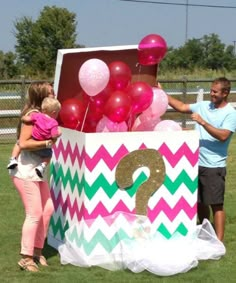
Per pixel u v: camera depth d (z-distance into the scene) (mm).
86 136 5707
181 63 50844
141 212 5961
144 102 6281
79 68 6527
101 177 5801
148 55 6520
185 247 5820
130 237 5844
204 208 6781
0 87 18359
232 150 14227
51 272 5547
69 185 6105
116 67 6312
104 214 5840
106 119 6281
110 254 5785
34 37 48250
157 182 6012
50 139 5453
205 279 5398
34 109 5512
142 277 5438
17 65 45281
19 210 8000
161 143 5992
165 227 6086
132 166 5891
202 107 6512
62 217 6254
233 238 6797
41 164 5539
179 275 5500
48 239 6523
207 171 6344
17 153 5539
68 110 6320
